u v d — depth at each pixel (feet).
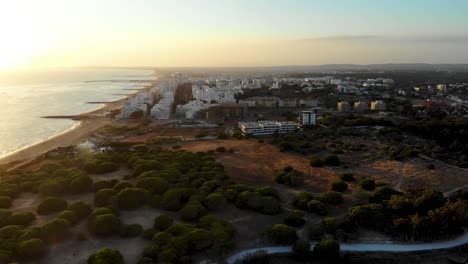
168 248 231.30
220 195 307.37
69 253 238.07
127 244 249.55
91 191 338.13
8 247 230.27
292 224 278.67
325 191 350.84
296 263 237.04
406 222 264.72
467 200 305.12
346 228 268.21
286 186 365.61
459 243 257.34
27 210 297.94
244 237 262.06
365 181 353.10
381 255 242.99
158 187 321.93
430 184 359.05
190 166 397.39
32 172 387.34
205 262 229.66
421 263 237.45
